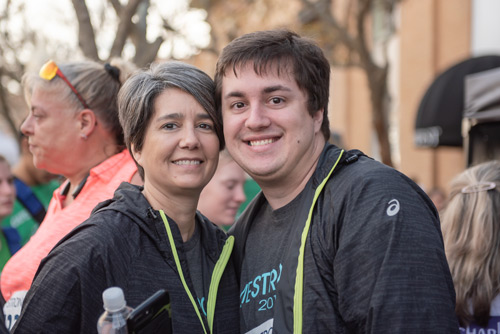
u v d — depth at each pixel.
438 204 6.56
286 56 1.72
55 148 2.13
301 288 1.57
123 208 1.63
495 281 2.18
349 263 1.50
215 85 1.80
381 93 6.70
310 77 1.75
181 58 5.09
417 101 10.30
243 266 1.87
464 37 9.39
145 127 1.70
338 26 6.76
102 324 1.34
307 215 1.66
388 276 1.43
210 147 1.75
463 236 2.28
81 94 2.11
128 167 2.11
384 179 1.57
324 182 1.67
